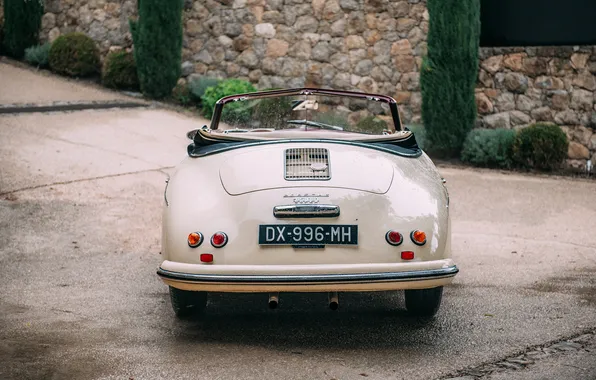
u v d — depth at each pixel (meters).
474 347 4.43
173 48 14.70
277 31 14.18
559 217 8.59
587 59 11.63
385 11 13.21
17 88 14.59
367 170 4.60
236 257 4.24
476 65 12.01
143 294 5.68
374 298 5.67
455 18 11.76
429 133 12.13
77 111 13.20
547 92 11.94
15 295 5.58
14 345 4.43
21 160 10.04
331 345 4.49
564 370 4.00
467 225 8.23
